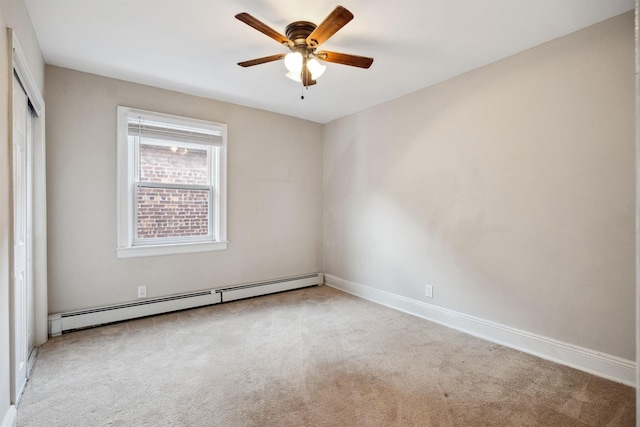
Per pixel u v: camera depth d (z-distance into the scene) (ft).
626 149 6.48
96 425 5.20
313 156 14.56
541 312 7.73
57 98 8.94
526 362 7.40
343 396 6.04
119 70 9.28
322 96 11.36
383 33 7.31
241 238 12.51
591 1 6.11
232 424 5.23
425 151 10.40
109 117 9.72
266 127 13.06
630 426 5.21
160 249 10.63
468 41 7.61
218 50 8.16
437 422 5.32
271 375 6.79
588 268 6.99
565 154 7.29
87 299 9.43
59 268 9.00
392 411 5.60
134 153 10.36
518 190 8.11
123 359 7.45
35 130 8.00
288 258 13.87
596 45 6.82
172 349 8.00
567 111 7.25
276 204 13.44
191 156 11.51
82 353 7.72
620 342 6.58
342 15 5.58
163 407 5.67
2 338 4.81
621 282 6.56
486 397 6.02
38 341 8.11
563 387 6.35
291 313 10.82
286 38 6.60
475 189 9.03
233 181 12.25
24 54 6.16
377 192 12.17
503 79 8.39
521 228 8.06
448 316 9.73
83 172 9.33
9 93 5.06
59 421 5.28
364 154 12.75
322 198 14.97
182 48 8.05
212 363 7.30
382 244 11.96
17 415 5.39
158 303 10.45
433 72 9.30
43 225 8.18
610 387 6.34
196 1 6.23
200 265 11.54
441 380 6.62
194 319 10.14
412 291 10.85
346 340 8.63
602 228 6.79
